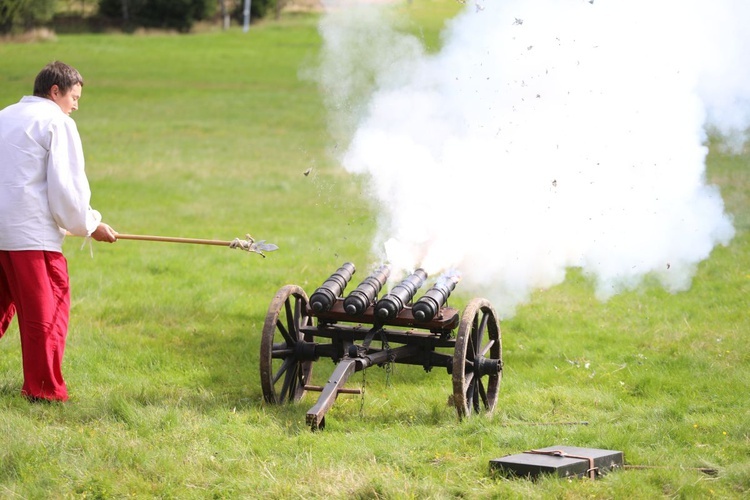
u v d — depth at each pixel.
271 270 22.14
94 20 108.38
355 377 14.45
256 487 9.74
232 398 13.13
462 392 11.67
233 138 47.34
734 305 18.84
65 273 12.39
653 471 10.09
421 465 10.33
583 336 17.00
